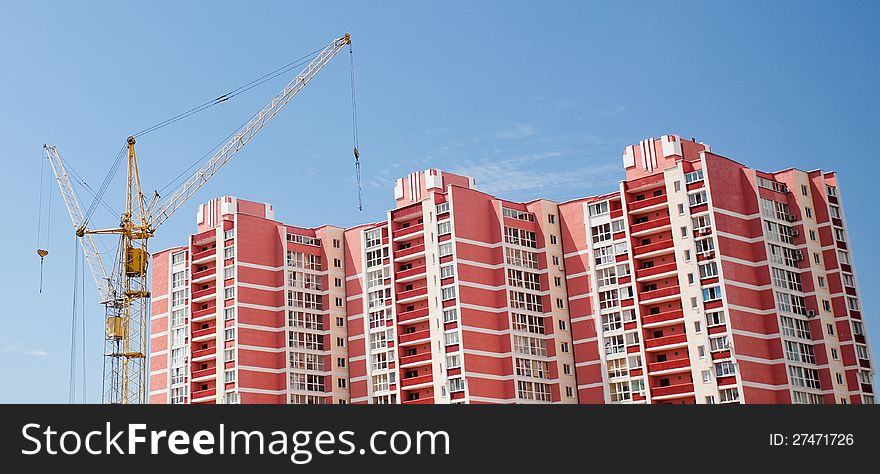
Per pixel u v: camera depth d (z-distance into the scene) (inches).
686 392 5698.8
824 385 5762.8
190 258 7263.8
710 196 5807.1
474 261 6333.7
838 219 6131.9
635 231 6151.6
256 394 6653.5
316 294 7066.9
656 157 6269.7
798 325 5816.9
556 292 6446.9
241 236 6899.6
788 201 6112.2
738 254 5807.1
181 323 7278.5
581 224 6486.2
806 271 5954.7
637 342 6023.6
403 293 6584.6
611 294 6235.2
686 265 5841.5
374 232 7007.9
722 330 5605.3
